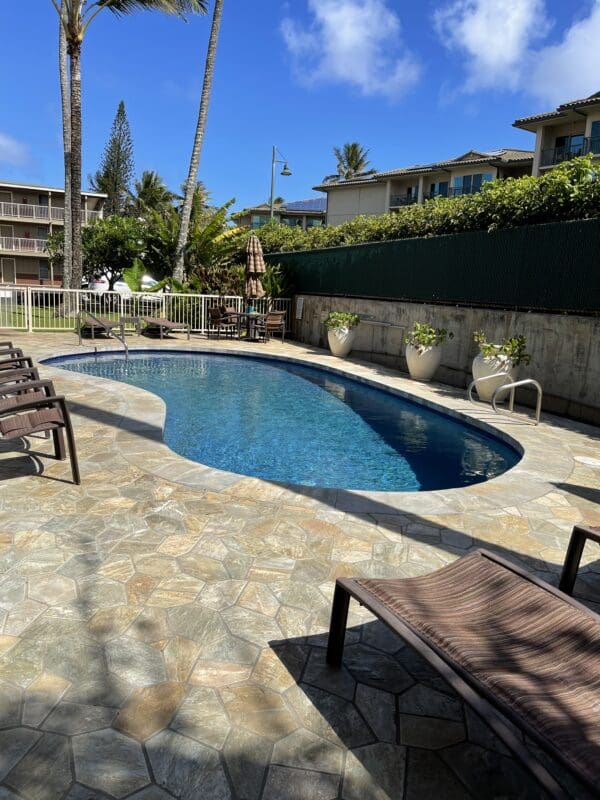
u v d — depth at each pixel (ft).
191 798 5.32
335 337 41.09
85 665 7.10
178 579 9.30
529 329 26.71
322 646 7.77
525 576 7.14
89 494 12.85
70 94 55.11
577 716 4.85
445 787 5.60
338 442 21.57
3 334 46.62
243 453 19.81
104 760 5.67
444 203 36.32
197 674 7.05
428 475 18.20
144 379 33.55
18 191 142.51
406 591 6.85
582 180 25.70
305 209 186.50
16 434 12.08
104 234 90.99
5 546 10.19
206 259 67.56
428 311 34.27
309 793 5.44
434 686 7.09
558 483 15.38
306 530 11.46
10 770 5.50
